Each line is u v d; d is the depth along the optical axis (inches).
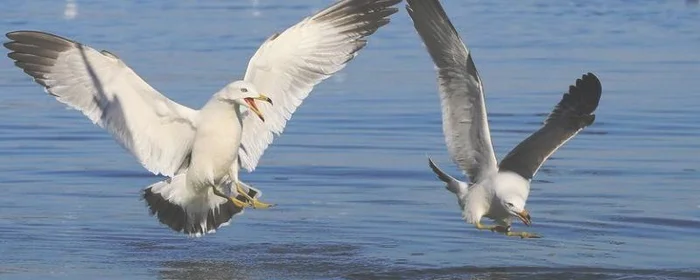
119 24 1221.1
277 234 550.3
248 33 1160.2
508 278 484.4
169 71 944.3
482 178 455.5
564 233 548.4
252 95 453.1
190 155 470.9
